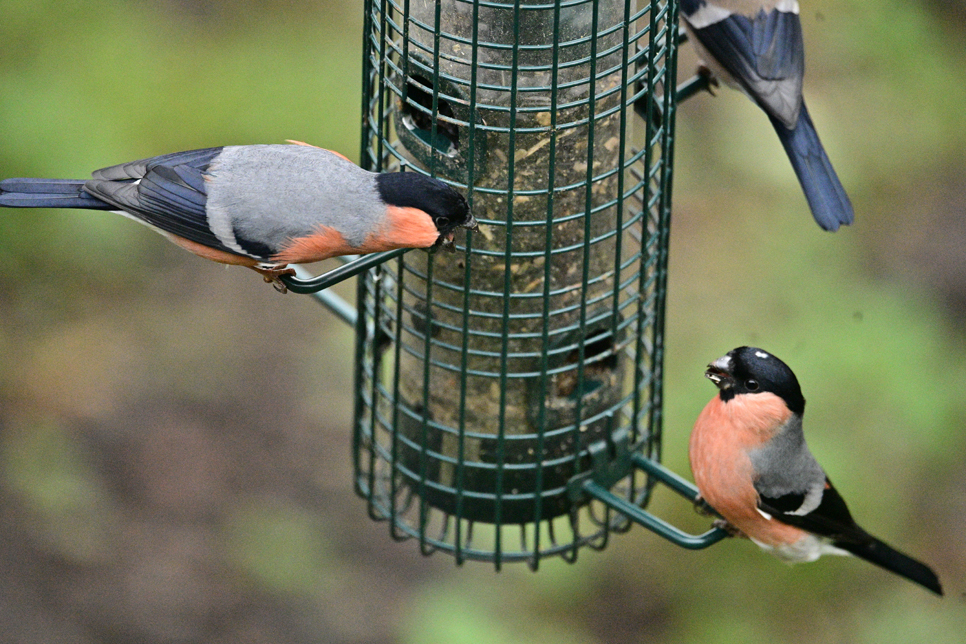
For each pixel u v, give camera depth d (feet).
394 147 28.37
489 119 26.71
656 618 40.96
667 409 40.98
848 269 45.47
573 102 26.66
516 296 27.43
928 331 43.50
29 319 47.21
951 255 46.60
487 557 29.43
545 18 26.07
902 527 41.04
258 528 44.21
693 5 32.55
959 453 41.83
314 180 25.38
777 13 32.50
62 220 47.73
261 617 42.52
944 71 49.34
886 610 40.40
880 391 41.88
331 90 46.52
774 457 27.86
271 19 47.73
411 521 39.29
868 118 48.65
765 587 41.04
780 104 31.76
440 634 41.09
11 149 43.68
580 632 40.83
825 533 28.84
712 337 42.52
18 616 41.78
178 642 41.91
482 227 27.66
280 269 25.96
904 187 48.26
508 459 29.40
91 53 45.83
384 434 32.65
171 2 47.85
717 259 44.50
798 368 42.19
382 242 25.26
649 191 27.71
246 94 46.16
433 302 28.32
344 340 48.08
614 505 28.63
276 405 46.96
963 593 40.32
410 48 27.14
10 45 45.70
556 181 27.30
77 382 46.44
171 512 44.34
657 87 28.63
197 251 26.30
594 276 28.50
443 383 29.43
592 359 28.48
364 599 42.83
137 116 45.21
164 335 47.78
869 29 49.49
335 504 45.01
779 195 45.60
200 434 46.11
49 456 44.83
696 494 29.32
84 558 43.37
